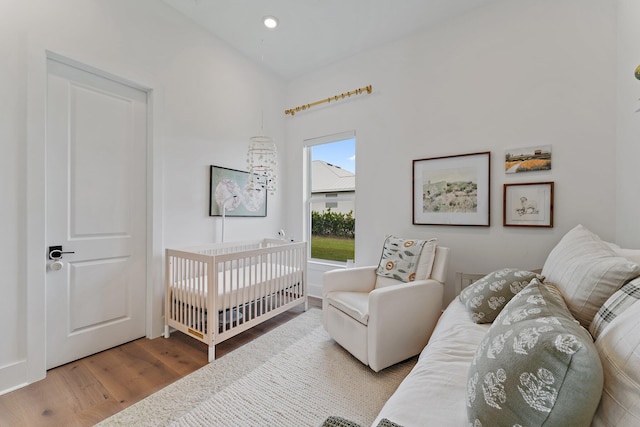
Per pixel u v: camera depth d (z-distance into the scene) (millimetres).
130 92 2305
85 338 2062
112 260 2215
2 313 1639
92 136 2090
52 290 1903
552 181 2217
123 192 2268
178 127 2582
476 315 1618
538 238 2279
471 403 791
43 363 1782
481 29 2516
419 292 2039
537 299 972
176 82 2561
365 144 3203
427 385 1048
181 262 2312
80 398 1608
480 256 2523
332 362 2012
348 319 2051
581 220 2121
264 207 3545
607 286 1102
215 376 1835
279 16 2629
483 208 2498
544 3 2252
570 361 609
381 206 3096
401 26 2771
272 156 3412
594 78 2076
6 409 1513
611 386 640
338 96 3334
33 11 1734
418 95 2852
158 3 2414
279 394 1656
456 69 2639
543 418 628
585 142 2105
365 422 1444
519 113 2350
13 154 1667
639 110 1678
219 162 2969
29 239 1723
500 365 747
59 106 1927
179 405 1560
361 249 3236
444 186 2695
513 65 2375
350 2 2451
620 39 1943
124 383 1756
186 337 2420
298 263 3020
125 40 2191
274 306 2715
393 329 1889
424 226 2830
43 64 1774
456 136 2641
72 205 1995
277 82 3750
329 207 3650
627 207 1840
